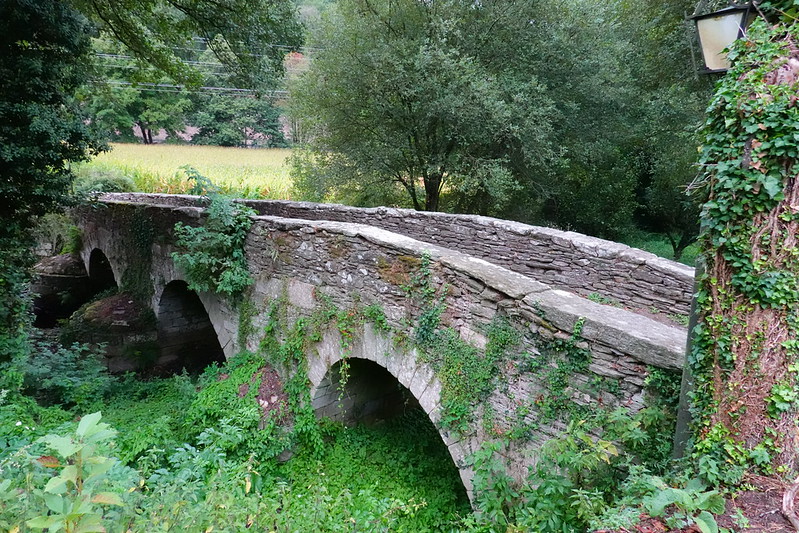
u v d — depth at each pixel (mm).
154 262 10156
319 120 13430
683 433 2879
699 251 2801
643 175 16297
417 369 4867
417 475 5934
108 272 14336
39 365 7277
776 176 2398
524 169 12836
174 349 10969
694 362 2783
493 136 11344
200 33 10305
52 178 7387
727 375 2609
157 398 8070
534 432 3928
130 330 10266
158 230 9742
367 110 12797
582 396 3594
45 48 7336
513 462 4070
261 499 3768
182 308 10852
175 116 33625
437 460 6289
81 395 7359
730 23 2660
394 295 5043
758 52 2480
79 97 11898
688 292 4883
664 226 14906
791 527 2160
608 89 12391
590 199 15078
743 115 2463
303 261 6172
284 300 6484
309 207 10133
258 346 7000
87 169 18219
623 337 3299
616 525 2270
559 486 3162
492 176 11359
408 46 11547
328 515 4277
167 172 20828
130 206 10734
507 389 4117
